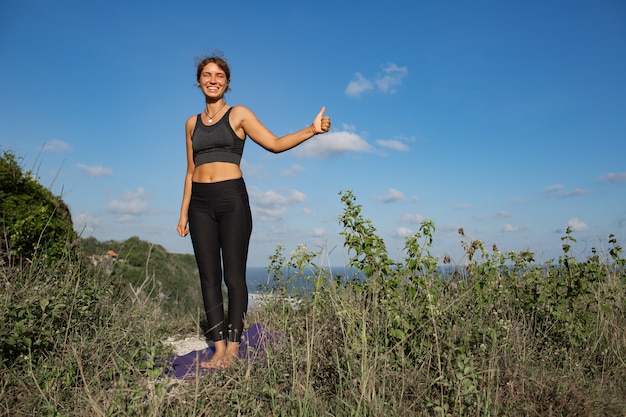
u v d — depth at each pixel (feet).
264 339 13.56
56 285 15.16
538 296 14.55
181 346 17.60
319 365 11.13
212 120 14.58
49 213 22.99
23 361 11.48
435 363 10.85
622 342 13.12
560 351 12.66
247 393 9.90
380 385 10.26
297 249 13.93
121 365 11.18
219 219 14.46
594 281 14.24
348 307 12.53
